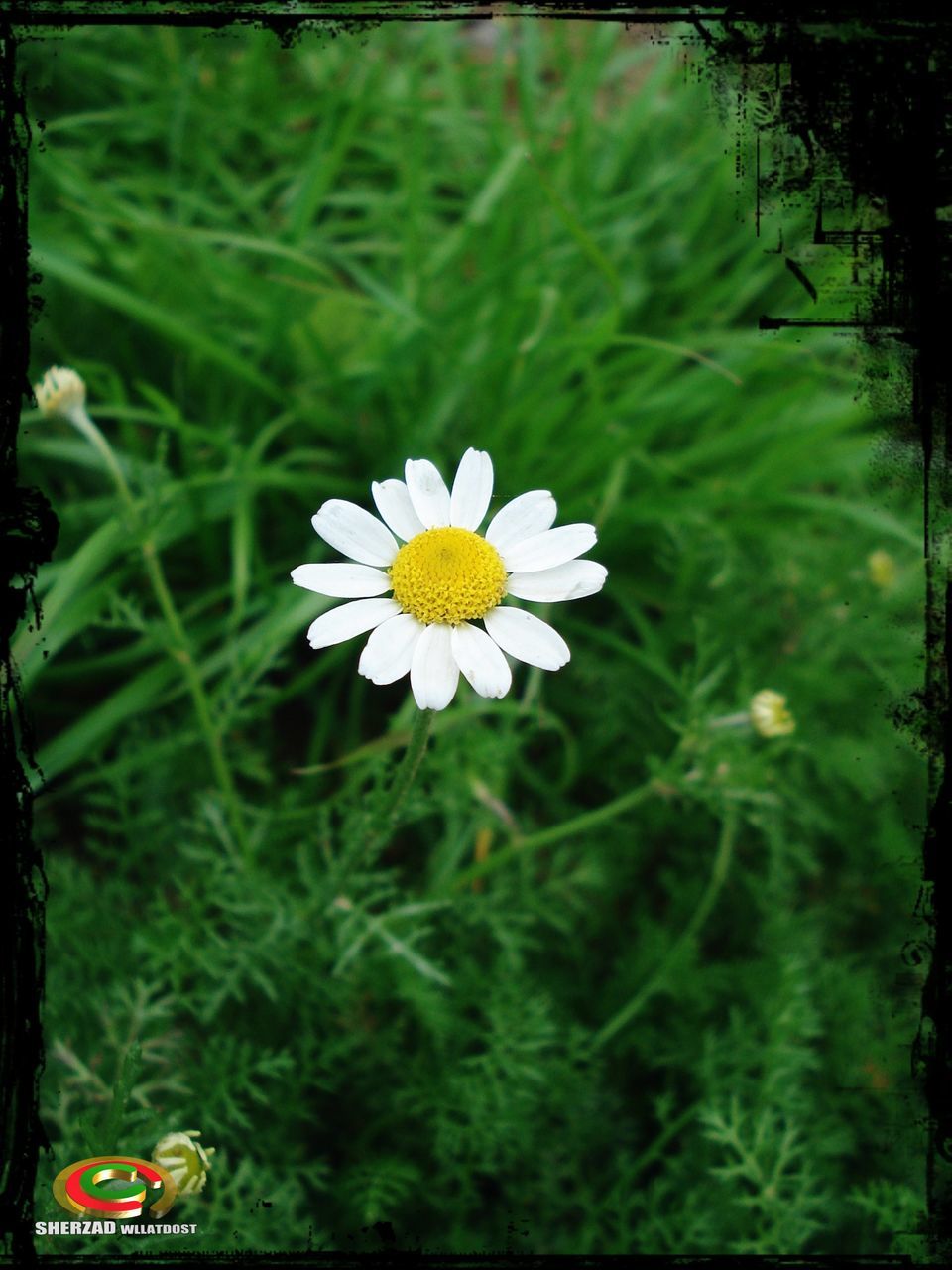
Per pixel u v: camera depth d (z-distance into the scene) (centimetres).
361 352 21
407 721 16
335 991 16
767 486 20
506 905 17
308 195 20
